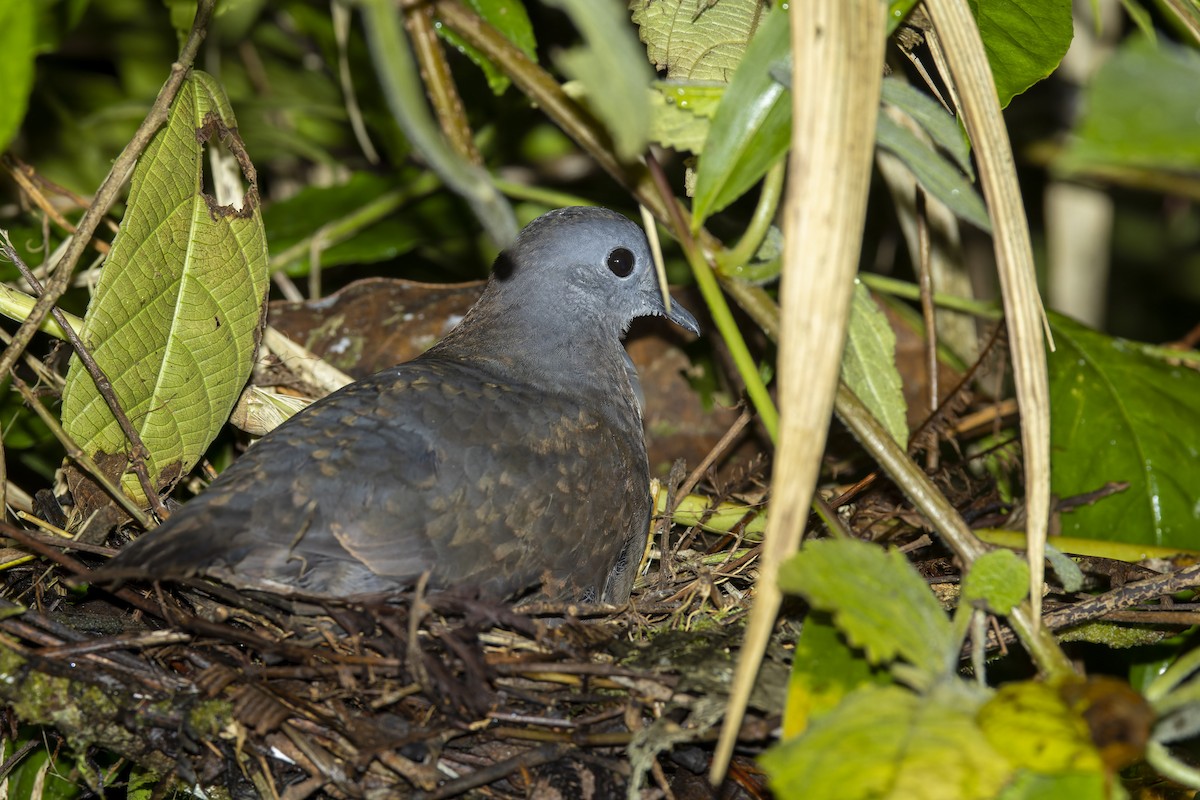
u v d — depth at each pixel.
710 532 9.48
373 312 10.27
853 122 4.79
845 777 4.58
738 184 5.37
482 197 5.17
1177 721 5.08
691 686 6.20
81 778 7.20
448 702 6.34
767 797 6.53
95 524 7.66
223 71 11.83
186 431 7.95
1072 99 10.80
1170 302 14.02
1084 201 11.68
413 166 11.03
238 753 6.15
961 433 9.71
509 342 9.13
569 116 5.48
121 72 11.64
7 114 4.46
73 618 7.13
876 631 4.93
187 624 6.48
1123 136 3.97
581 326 9.35
